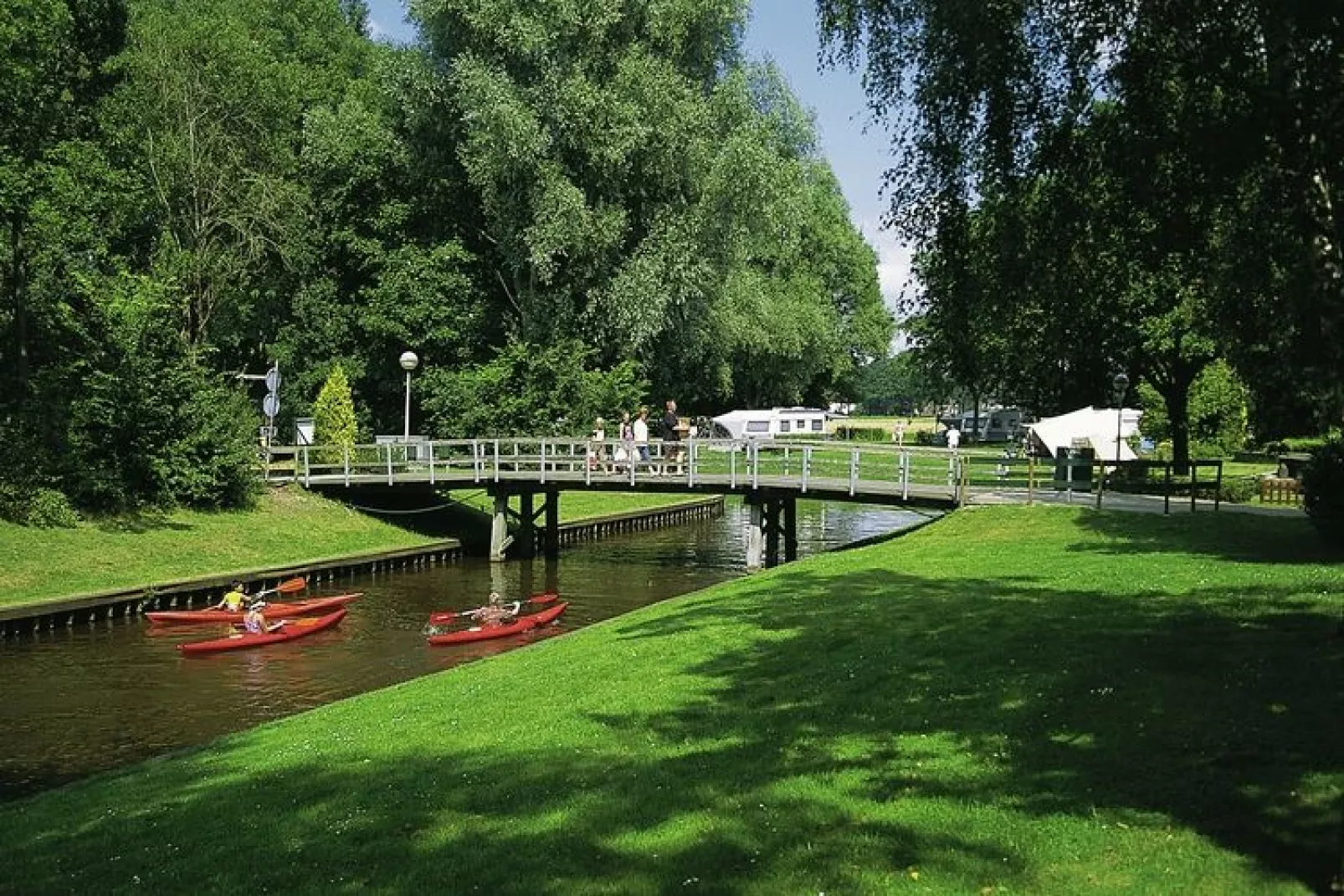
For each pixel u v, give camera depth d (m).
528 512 33.38
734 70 40.41
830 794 7.54
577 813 7.60
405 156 42.88
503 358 41.03
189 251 36.62
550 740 9.82
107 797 9.70
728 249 40.72
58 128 29.03
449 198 44.81
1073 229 10.62
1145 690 9.26
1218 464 23.42
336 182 45.69
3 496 25.33
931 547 21.69
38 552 24.09
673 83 37.72
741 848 6.70
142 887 7.00
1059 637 11.67
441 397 40.94
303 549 29.81
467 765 9.20
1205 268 11.14
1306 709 8.34
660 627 15.21
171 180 37.38
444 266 43.75
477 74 36.50
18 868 7.76
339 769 9.56
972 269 11.02
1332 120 8.38
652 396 48.38
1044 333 11.95
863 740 8.82
